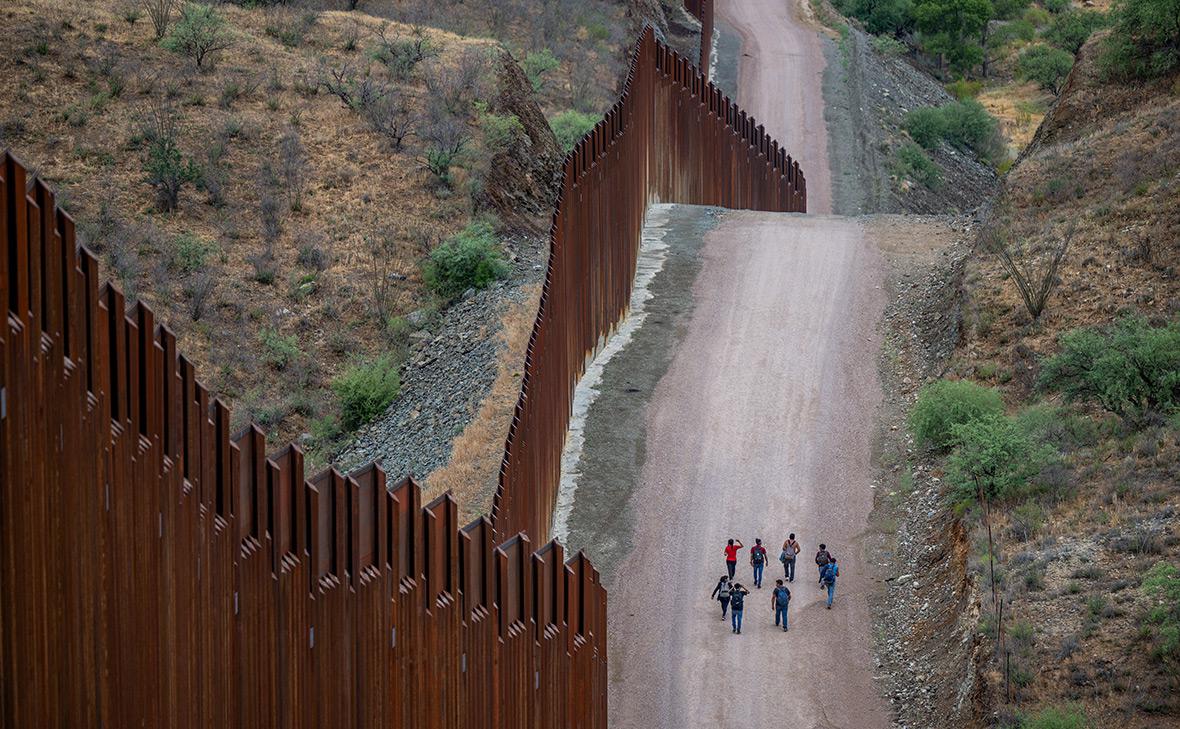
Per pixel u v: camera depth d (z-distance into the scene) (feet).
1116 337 186.29
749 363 229.45
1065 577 158.10
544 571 142.20
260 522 107.14
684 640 172.86
